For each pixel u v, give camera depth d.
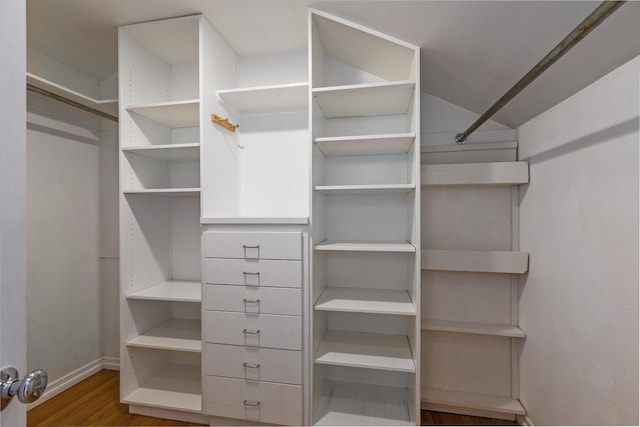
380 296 1.74
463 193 1.82
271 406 1.52
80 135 2.08
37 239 1.83
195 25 1.63
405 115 1.87
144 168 1.87
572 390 1.23
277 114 1.97
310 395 1.51
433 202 1.85
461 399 1.75
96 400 1.85
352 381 1.94
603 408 1.05
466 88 1.63
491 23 1.12
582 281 1.17
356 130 1.92
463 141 1.80
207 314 1.57
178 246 2.09
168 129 2.08
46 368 1.87
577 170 1.21
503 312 1.78
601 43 0.93
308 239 1.52
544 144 1.46
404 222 1.87
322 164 1.84
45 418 1.69
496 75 1.40
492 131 1.79
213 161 1.69
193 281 2.06
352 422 1.58
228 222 1.56
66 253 1.99
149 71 1.89
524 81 0.97
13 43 0.56
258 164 1.99
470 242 1.81
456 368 1.83
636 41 0.86
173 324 1.99
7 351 0.55
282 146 1.96
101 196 2.23
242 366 1.54
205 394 1.58
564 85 1.22
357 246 1.55
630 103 0.94
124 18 1.60
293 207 1.94
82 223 2.09
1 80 0.54
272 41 1.83
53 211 1.91
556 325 1.35
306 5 1.46
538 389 1.51
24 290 0.58
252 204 1.99
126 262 1.73
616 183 1.00
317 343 1.64
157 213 1.98
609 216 1.03
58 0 1.46
